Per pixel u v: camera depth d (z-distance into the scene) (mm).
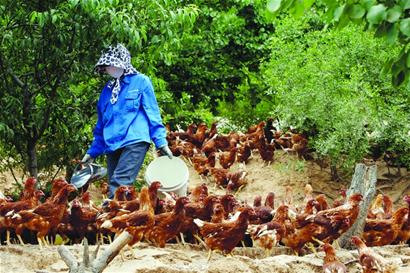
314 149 20516
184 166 14430
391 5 9055
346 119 18562
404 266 12711
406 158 19344
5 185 17891
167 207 12820
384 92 19172
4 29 14477
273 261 11648
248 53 25250
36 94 14930
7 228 11609
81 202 12641
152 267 10547
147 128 13125
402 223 13859
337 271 11484
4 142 15289
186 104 24984
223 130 26062
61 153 16000
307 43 20641
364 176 13828
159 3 15055
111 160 13445
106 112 13250
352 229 13531
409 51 9602
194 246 12453
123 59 13227
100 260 7949
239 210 12242
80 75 14922
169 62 15883
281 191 19922
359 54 19125
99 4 13789
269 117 24422
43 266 10852
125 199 12453
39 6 14641
